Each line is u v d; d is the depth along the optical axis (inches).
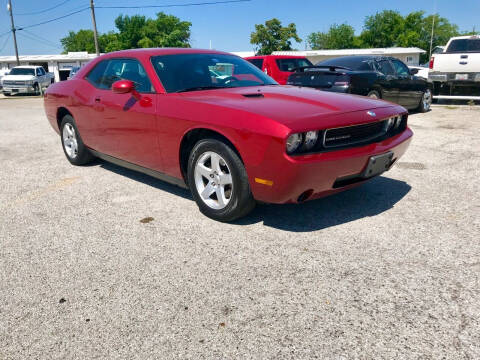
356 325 85.3
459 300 92.5
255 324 86.7
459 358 75.4
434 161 211.9
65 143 222.4
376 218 139.0
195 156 138.2
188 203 159.2
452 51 446.9
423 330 83.1
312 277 103.7
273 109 122.0
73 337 85.0
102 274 108.7
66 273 109.9
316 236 126.4
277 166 113.3
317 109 123.8
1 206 161.8
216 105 129.6
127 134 164.2
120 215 148.9
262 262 111.8
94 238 130.5
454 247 117.3
